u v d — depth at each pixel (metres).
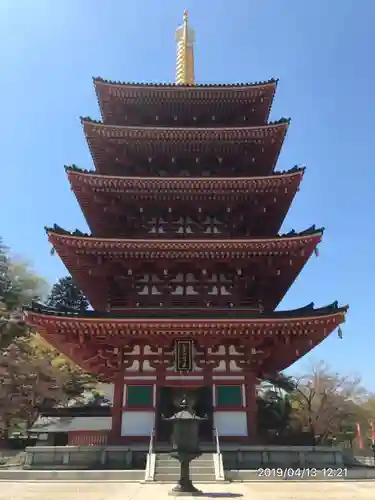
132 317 24.64
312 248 27.09
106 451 23.08
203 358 26.22
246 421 25.14
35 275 80.50
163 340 25.95
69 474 20.86
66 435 45.75
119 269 28.14
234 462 22.77
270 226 33.00
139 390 25.61
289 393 68.44
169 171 33.75
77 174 28.91
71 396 59.97
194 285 28.62
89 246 26.80
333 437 66.94
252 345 25.86
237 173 33.97
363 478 21.38
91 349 26.34
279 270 28.09
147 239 26.80
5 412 48.16
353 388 69.88
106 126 31.61
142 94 34.94
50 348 60.28
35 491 16.91
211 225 31.19
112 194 29.80
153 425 24.86
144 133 31.95
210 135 32.12
